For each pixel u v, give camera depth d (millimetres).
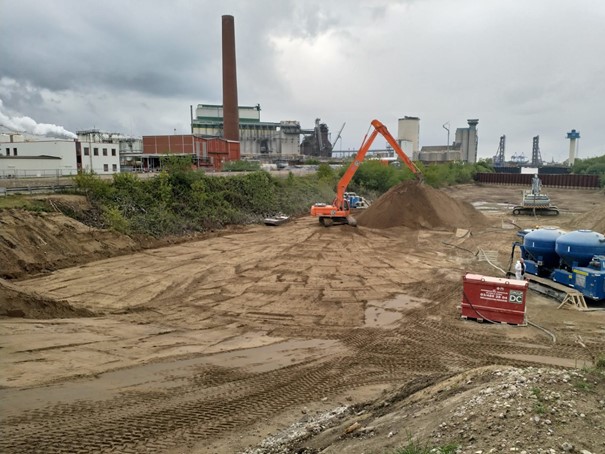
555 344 12594
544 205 46625
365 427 6578
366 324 14719
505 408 5344
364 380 10086
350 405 8508
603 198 65625
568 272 16719
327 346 12570
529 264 18500
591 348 12250
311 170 75000
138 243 27078
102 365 10352
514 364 11102
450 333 13672
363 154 35188
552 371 6500
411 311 16125
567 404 5301
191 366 10688
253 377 10156
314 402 8844
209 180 39281
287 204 46406
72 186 29359
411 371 10680
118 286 18750
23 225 21641
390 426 6234
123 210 29172
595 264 15953
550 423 4914
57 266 21422
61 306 14586
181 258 24484
